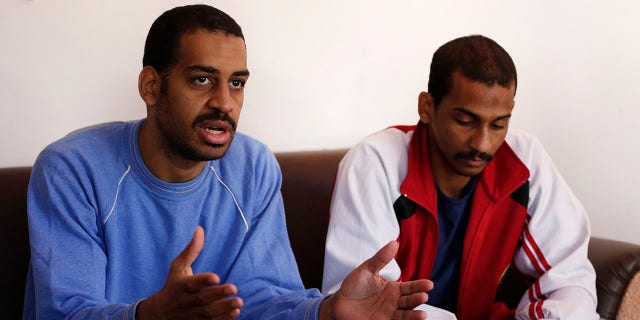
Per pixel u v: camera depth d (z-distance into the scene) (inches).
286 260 51.0
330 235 56.0
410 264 57.3
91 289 42.6
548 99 85.6
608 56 86.5
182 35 42.9
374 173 56.5
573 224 60.0
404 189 55.8
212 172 48.9
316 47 73.7
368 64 76.7
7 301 52.8
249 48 70.4
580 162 87.7
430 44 79.7
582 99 86.6
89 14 62.7
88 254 43.6
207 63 42.6
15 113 61.0
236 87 44.6
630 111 88.0
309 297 46.6
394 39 77.7
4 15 59.6
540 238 59.6
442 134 53.7
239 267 48.8
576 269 58.1
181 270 35.1
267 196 52.0
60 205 43.9
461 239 59.1
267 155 52.7
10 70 60.4
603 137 87.8
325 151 69.5
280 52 72.0
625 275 60.1
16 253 53.3
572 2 84.7
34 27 60.8
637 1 86.1
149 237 46.8
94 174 44.8
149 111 45.3
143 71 44.8
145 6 64.9
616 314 59.5
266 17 70.8
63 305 41.3
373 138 58.6
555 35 84.7
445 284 59.2
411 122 80.4
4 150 61.0
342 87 75.7
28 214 44.4
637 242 90.2
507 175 58.2
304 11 72.5
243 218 49.8
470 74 51.4
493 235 59.3
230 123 43.9
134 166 46.0
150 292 47.3
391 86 78.4
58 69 62.1
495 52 52.4
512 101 52.7
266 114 72.3
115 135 46.7
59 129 62.9
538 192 60.1
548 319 54.0
